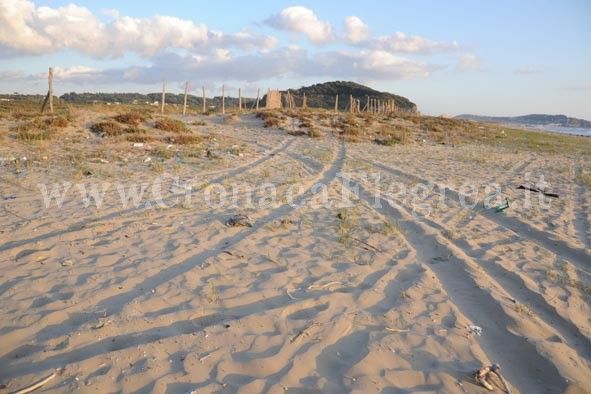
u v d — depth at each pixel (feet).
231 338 12.26
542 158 67.15
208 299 14.60
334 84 331.98
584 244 22.61
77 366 10.73
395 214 27.43
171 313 13.56
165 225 22.63
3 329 12.32
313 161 50.24
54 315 13.12
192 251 18.95
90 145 50.80
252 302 14.58
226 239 20.89
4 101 130.21
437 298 15.42
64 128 58.03
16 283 15.21
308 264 18.15
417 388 10.51
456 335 12.97
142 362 11.00
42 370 10.55
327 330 12.87
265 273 17.02
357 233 22.71
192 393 9.89
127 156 45.19
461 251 20.76
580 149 87.40
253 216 24.98
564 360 11.87
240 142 64.28
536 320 14.17
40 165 37.73
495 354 12.25
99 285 15.34
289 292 15.42
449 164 54.29
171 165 41.86
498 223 26.68
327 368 11.13
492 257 20.08
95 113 70.74
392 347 12.16
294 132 79.25
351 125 94.63
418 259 19.54
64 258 17.63
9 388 9.84
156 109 122.01
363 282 16.65
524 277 17.80
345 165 48.14
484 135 104.94
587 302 15.75
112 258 17.84
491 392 10.47
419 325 13.47
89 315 13.33
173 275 16.44
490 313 14.60
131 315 13.30
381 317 13.87
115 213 24.54
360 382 10.54
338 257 19.07
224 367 10.94
